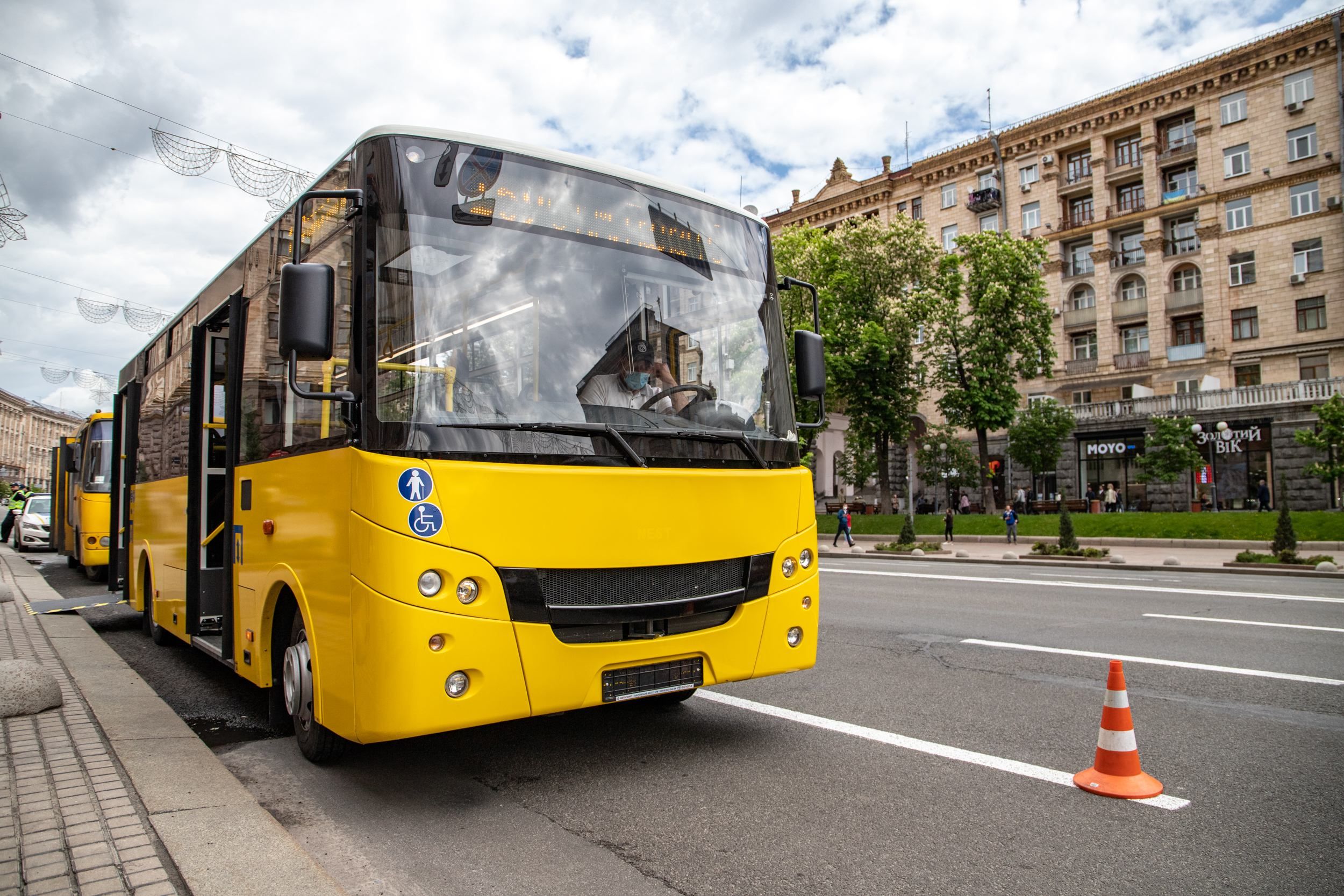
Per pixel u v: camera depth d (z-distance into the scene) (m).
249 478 5.41
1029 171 44.41
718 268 4.98
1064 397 42.69
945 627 9.39
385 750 4.95
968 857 3.46
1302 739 5.07
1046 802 4.06
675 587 4.27
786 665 4.73
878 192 50.44
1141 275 40.62
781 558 4.73
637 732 5.29
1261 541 23.52
